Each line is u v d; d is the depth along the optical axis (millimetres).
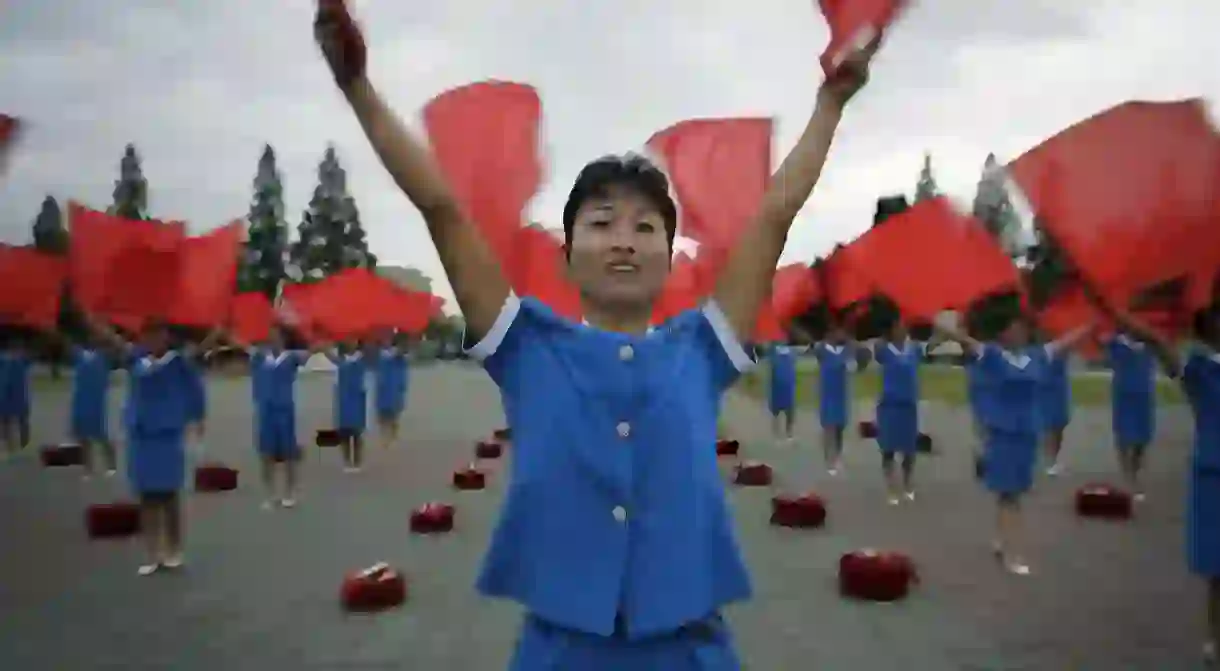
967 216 9812
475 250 2021
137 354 7219
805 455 13938
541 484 1925
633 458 1918
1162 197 4906
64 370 37375
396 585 6320
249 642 5586
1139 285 5094
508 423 2049
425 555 7793
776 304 14945
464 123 2275
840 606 6234
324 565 7457
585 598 1864
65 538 8516
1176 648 5383
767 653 5332
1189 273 5008
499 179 2285
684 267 7320
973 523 8914
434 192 1987
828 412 12281
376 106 1914
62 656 5359
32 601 6449
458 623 5926
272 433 10023
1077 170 5031
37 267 10727
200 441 15328
